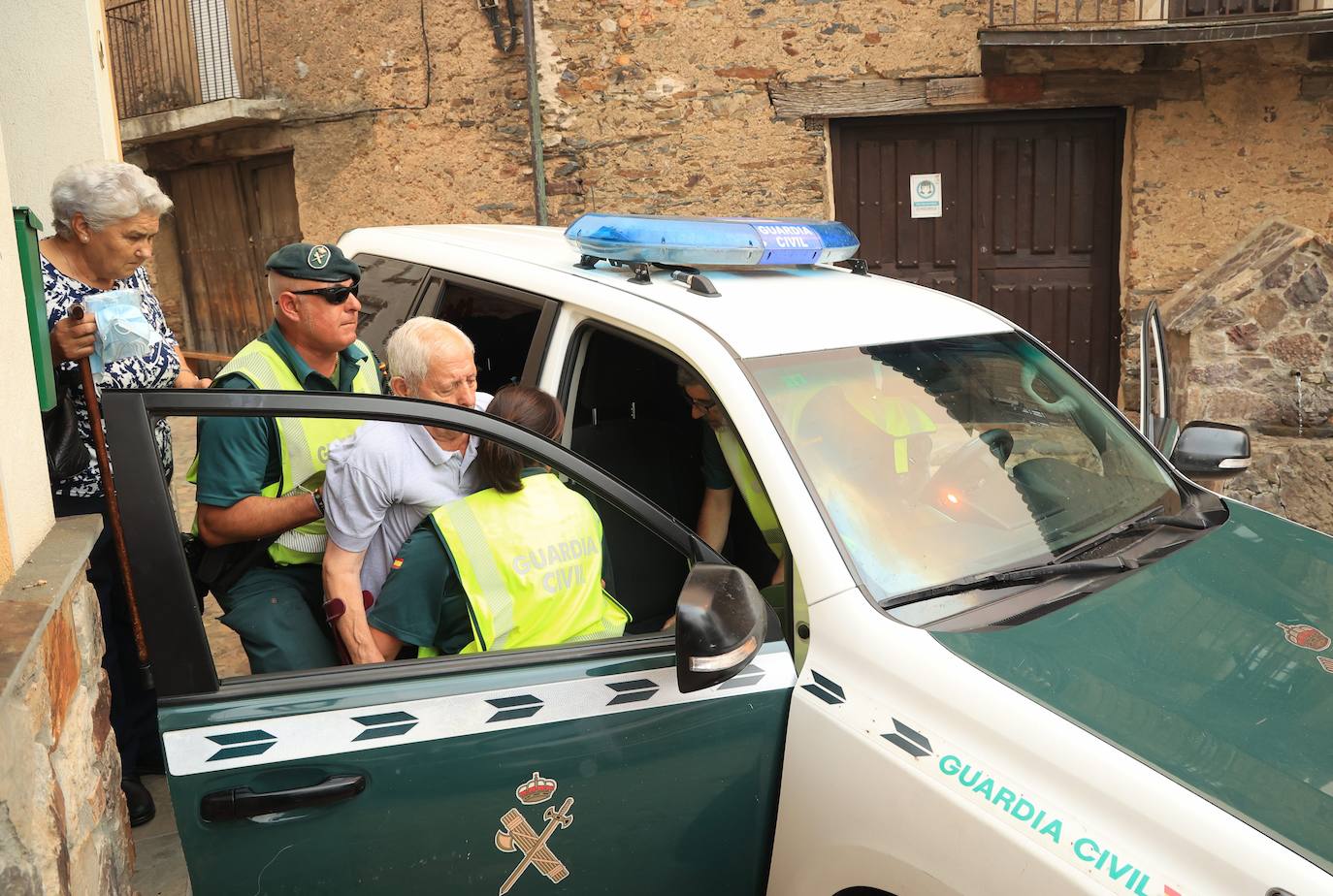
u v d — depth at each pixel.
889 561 2.46
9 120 4.56
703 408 2.82
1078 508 2.86
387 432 2.57
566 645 2.35
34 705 1.73
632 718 2.28
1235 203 7.46
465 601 2.44
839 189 8.19
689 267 3.26
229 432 2.77
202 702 2.12
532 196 8.82
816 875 2.27
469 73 8.80
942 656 2.20
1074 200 7.89
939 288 8.21
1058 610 2.42
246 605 2.68
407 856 2.22
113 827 2.18
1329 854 1.76
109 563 3.15
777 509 2.48
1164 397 3.99
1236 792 1.88
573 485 2.67
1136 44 6.80
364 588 2.66
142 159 11.91
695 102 8.12
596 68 8.24
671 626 2.49
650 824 2.33
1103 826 1.89
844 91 7.87
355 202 9.68
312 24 9.56
